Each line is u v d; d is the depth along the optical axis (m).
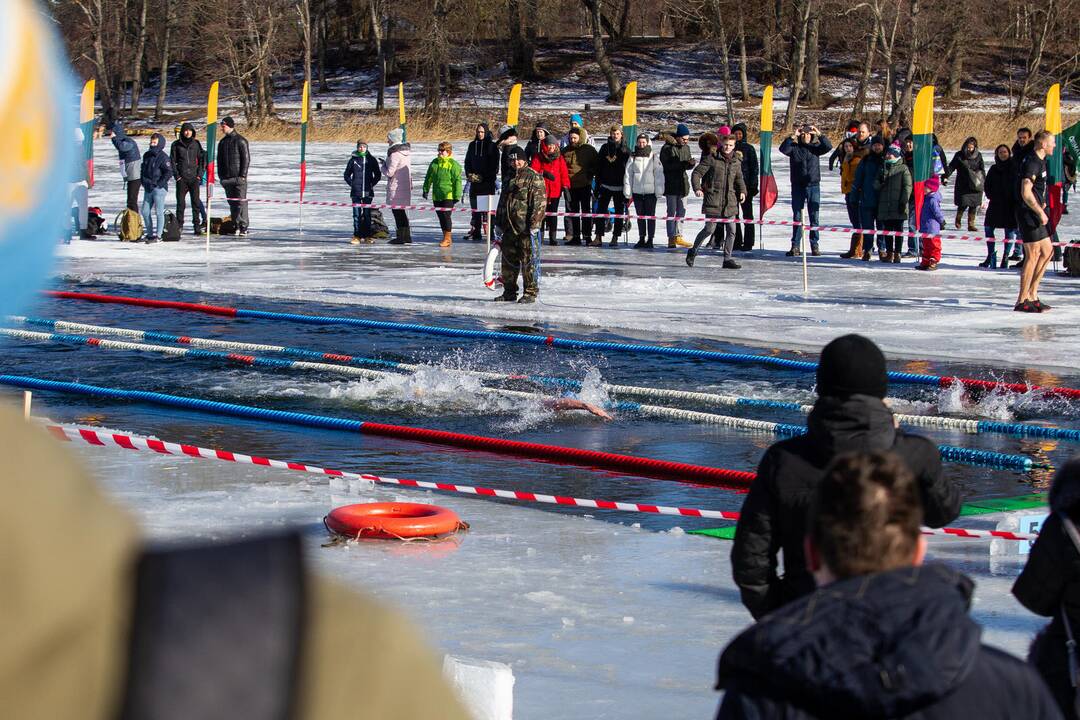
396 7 77.12
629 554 7.06
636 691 4.93
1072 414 11.36
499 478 9.24
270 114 74.75
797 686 2.15
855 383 4.03
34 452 0.58
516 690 4.92
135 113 78.06
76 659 0.57
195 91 87.19
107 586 0.58
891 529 2.36
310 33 79.56
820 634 2.17
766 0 74.25
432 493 8.58
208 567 0.62
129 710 0.58
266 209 33.44
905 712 2.14
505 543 7.23
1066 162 23.59
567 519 7.88
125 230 26.47
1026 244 16.81
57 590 0.56
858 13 70.06
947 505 4.22
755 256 24.25
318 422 11.05
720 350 14.41
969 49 74.31
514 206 17.78
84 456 9.20
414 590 6.27
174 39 82.12
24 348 14.71
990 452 9.93
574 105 75.38
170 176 26.55
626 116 25.28
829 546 2.39
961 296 18.58
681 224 27.61
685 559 6.98
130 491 8.16
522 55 81.12
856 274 21.39
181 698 0.59
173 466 8.97
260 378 13.03
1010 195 21.80
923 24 66.19
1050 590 3.90
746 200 25.05
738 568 4.11
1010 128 57.22
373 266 22.34
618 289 19.41
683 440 10.53
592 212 26.14
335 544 7.09
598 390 12.30
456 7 75.75
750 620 5.91
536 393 12.34
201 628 0.60
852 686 2.11
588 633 5.66
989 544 7.32
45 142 0.60
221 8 71.44
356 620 0.65
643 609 6.04
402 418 11.30
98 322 16.58
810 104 72.50
